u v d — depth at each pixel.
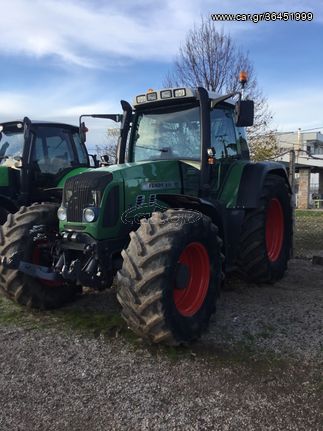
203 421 2.56
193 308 3.61
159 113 4.84
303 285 5.31
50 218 4.28
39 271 3.82
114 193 3.79
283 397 2.79
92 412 2.66
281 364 3.22
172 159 4.63
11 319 4.20
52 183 7.45
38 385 2.96
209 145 4.38
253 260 5.02
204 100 4.38
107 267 3.78
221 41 12.23
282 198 5.54
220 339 3.66
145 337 3.38
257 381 2.99
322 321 4.02
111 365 3.23
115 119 5.09
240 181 4.89
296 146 28.59
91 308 4.48
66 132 7.76
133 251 3.30
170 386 2.94
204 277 3.75
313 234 9.55
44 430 2.50
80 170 7.62
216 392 2.86
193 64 12.29
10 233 4.11
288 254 5.65
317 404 2.71
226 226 4.60
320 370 3.12
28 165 7.04
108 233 3.78
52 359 3.34
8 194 7.07
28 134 7.01
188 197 4.02
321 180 29.39
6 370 3.17
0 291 4.32
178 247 3.31
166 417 2.60
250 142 13.51
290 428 2.49
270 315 4.20
